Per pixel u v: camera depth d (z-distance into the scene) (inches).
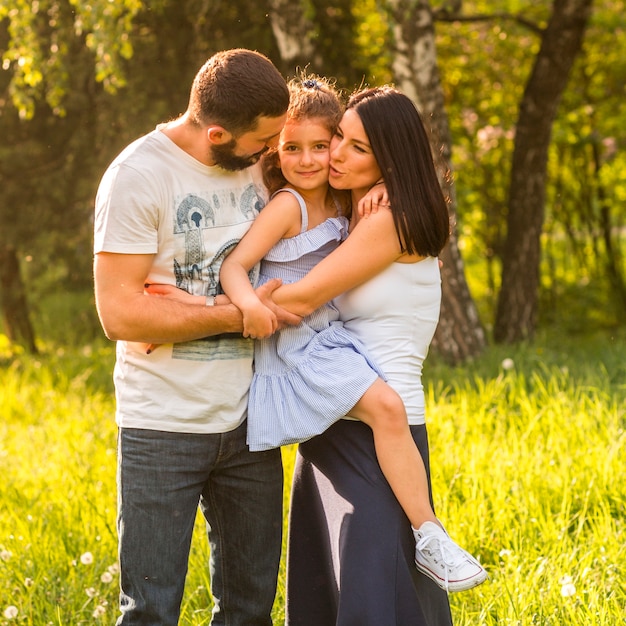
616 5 445.7
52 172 388.8
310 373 114.6
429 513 113.3
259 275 121.0
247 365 117.1
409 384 118.6
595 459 185.0
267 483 121.1
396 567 111.5
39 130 388.5
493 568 154.2
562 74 370.6
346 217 125.3
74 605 148.0
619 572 146.6
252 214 117.1
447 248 317.1
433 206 116.3
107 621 145.1
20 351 395.2
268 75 106.8
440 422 217.8
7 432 268.1
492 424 221.0
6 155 381.1
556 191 484.1
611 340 365.4
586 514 169.9
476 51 462.3
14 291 436.8
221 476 120.0
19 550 164.4
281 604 149.3
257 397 116.6
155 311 108.3
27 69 285.7
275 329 112.7
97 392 313.6
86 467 213.2
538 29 381.4
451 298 317.4
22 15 283.1
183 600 149.7
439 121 307.3
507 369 282.5
